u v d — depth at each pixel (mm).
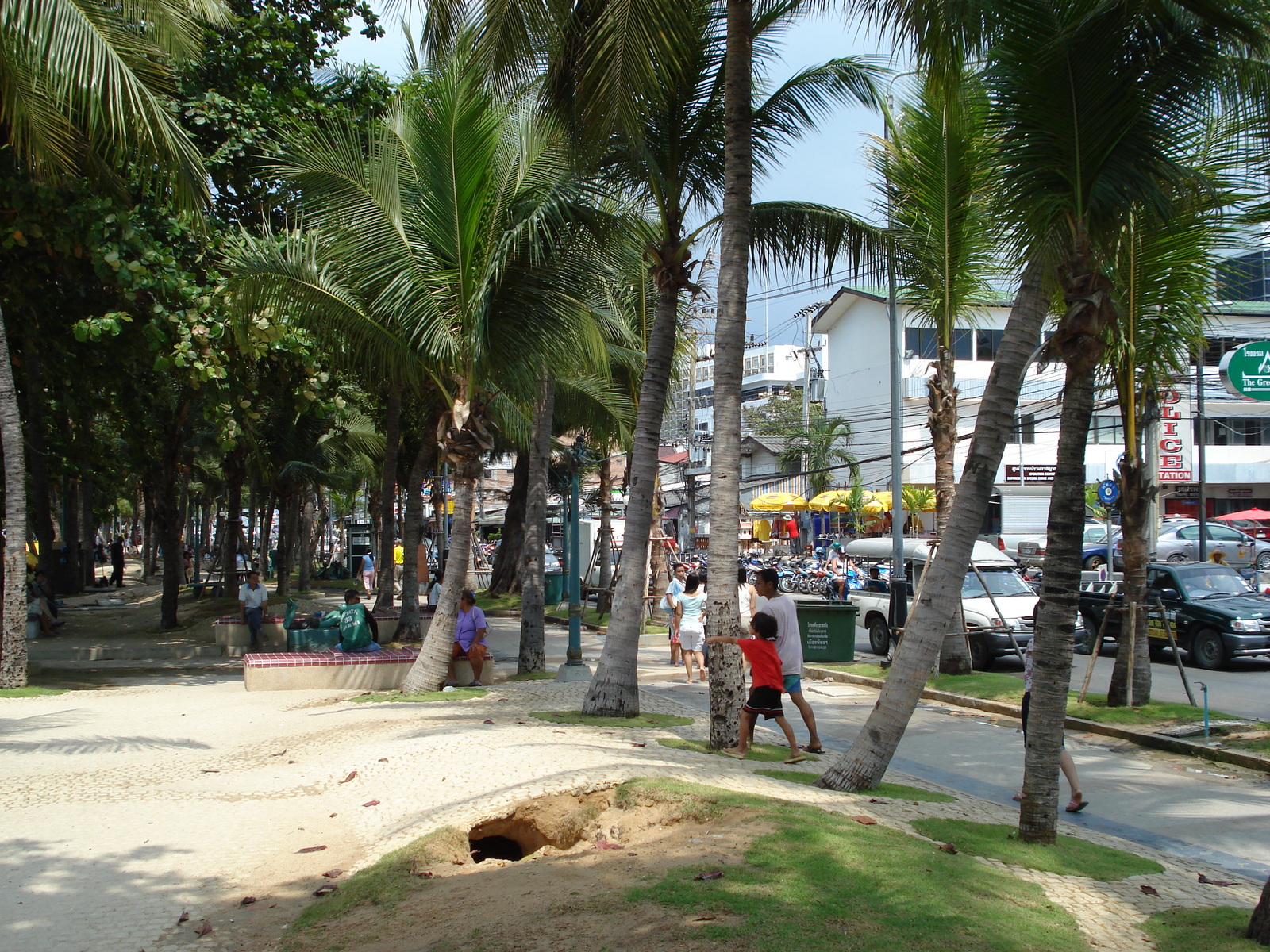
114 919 5062
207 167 15656
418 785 7305
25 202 13078
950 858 5402
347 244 11953
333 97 18031
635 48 8398
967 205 13203
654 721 10156
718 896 4484
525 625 15078
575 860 5434
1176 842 7172
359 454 34125
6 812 7047
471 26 8977
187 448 27438
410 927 4613
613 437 21531
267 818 6949
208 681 15570
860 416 44781
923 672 7348
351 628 15039
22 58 11156
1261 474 41531
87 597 35875
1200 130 8273
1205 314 11820
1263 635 15984
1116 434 42188
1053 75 6102
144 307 14570
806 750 8953
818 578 31094
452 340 12047
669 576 26672
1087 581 30125
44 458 22578
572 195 11258
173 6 12883
